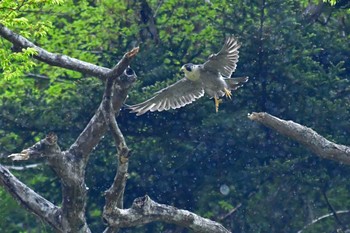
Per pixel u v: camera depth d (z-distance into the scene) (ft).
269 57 91.50
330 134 90.68
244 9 96.48
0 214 87.61
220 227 61.72
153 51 95.66
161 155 90.79
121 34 99.19
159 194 91.40
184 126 91.76
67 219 60.23
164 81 90.43
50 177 91.35
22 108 93.45
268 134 90.89
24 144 92.94
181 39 97.66
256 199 91.20
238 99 91.91
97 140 59.62
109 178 90.02
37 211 60.54
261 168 89.10
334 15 102.78
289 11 94.99
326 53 97.86
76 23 99.66
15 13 60.23
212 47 96.89
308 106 90.33
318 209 92.17
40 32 62.69
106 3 100.99
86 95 91.45
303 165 90.22
